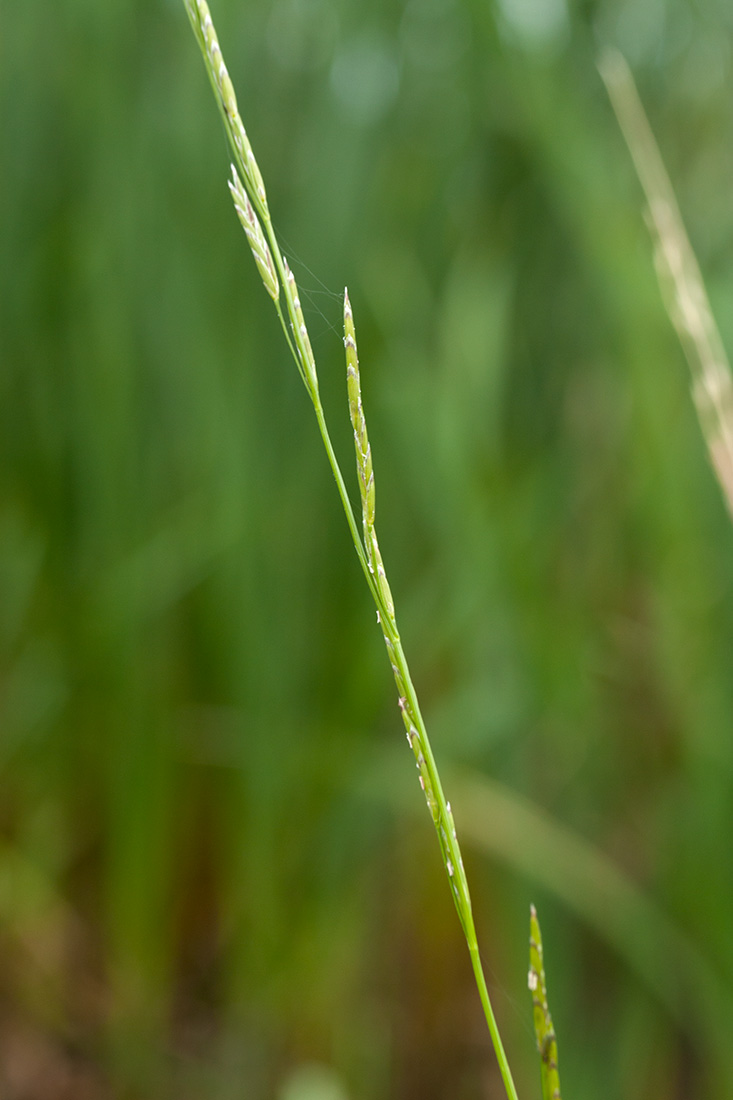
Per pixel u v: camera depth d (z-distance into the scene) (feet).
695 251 2.61
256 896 2.37
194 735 2.57
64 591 2.57
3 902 2.50
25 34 2.48
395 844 2.65
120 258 2.47
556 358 2.69
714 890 2.13
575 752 2.46
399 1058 2.48
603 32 2.70
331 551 2.50
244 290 2.46
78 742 2.65
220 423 2.39
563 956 2.23
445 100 2.66
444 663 2.74
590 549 2.74
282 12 2.58
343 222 2.47
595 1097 2.19
